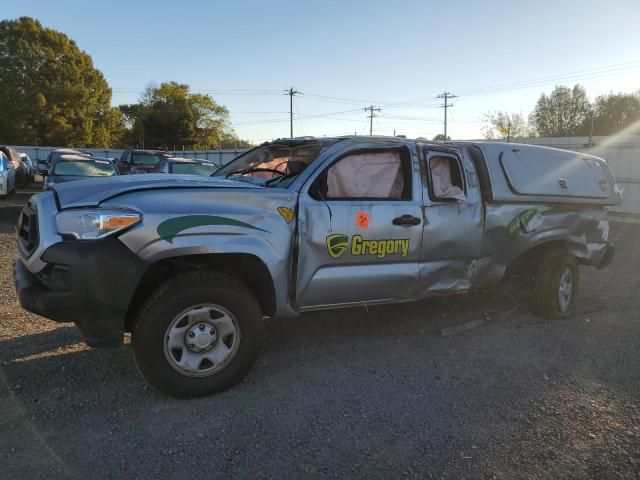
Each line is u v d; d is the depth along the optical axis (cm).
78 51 6256
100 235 334
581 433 336
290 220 398
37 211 354
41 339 470
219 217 368
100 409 348
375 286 446
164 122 7869
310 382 401
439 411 360
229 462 294
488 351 477
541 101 7244
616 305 647
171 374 355
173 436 318
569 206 581
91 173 1391
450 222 483
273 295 399
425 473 289
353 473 287
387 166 460
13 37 5775
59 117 5884
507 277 572
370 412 356
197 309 361
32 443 306
